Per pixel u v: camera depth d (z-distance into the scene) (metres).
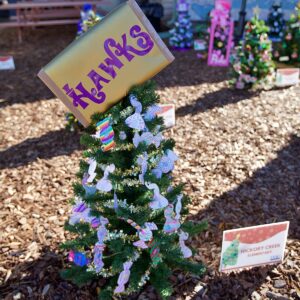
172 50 8.52
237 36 8.74
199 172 4.19
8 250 3.12
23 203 3.73
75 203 2.58
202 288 2.76
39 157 4.56
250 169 4.24
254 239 2.78
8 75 7.29
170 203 2.48
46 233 3.31
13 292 2.74
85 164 2.42
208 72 7.16
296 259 3.02
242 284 2.81
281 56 7.34
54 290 2.75
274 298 2.70
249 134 4.94
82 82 2.03
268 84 6.28
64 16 10.00
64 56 1.98
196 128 5.09
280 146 4.69
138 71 2.07
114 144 2.19
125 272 2.30
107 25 1.98
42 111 5.79
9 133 5.16
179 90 6.36
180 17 8.46
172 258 2.52
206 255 3.07
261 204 3.71
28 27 10.66
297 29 7.04
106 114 2.24
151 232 2.24
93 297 2.69
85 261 2.56
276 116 5.39
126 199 2.34
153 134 2.23
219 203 3.71
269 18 9.02
